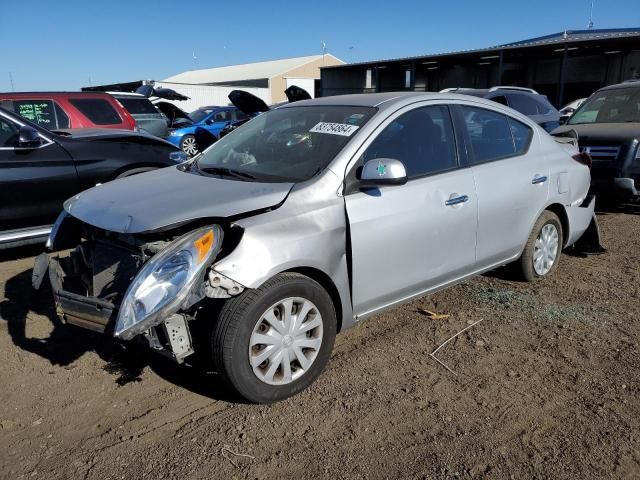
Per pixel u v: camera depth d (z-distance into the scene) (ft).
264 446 9.02
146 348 9.84
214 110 60.29
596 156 24.53
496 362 11.61
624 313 14.02
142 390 10.65
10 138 16.99
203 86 125.90
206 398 10.37
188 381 10.94
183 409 10.02
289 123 12.93
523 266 15.35
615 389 10.57
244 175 11.39
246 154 12.45
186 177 11.80
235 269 9.07
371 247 10.89
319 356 10.48
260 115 14.55
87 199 11.20
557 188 15.37
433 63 108.17
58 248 12.32
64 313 10.10
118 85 70.18
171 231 9.75
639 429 9.36
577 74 100.89
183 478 8.33
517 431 9.34
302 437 9.22
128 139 19.49
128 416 9.85
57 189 17.65
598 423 9.52
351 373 11.16
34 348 12.26
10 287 15.85
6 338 12.72
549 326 13.28
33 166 17.13
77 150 18.08
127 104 34.99
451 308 14.33
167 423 9.62
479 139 13.60
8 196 16.75
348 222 10.50
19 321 13.62
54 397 10.43
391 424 9.53
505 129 14.46
